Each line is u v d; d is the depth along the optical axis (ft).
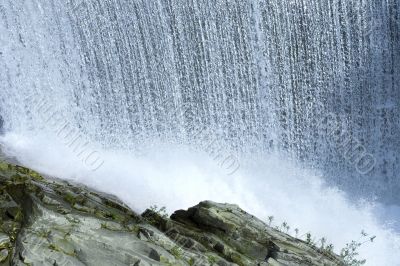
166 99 62.54
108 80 60.90
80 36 58.44
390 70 63.62
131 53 60.03
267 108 64.34
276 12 60.39
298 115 64.95
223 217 36.35
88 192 37.73
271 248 34.27
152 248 28.89
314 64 63.10
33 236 26.37
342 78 63.82
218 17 59.77
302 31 61.52
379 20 61.67
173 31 59.72
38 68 58.59
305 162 65.92
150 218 35.45
